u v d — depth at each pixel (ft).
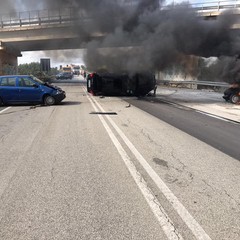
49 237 11.26
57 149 23.82
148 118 40.19
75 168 19.20
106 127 33.04
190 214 13.08
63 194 15.14
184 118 40.88
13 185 16.39
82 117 40.11
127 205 13.91
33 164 20.07
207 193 15.40
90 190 15.65
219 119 40.52
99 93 75.31
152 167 19.51
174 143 26.27
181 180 17.21
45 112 45.06
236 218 12.78
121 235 11.38
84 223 12.27
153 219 12.60
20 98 52.49
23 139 27.27
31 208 13.62
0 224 12.24
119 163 20.29
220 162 20.84
